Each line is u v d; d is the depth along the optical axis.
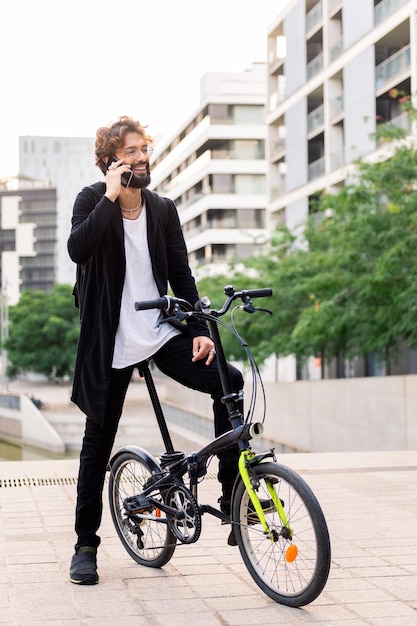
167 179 77.38
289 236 24.91
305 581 3.29
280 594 3.39
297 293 21.39
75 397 3.82
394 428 15.55
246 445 3.47
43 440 37.81
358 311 18.06
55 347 63.66
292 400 21.23
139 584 3.72
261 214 60.34
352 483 6.83
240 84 60.91
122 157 3.70
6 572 3.93
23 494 6.28
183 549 4.43
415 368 25.47
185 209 67.12
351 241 18.16
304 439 20.34
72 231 3.72
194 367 3.70
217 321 3.57
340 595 3.52
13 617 3.22
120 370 3.79
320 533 3.19
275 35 42.47
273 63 42.62
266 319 22.39
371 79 31.52
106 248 3.71
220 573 3.91
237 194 59.94
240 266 57.78
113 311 3.71
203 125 63.09
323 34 35.75
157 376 59.16
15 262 155.12
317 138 37.66
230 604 3.40
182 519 3.62
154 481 3.85
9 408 43.53
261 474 3.41
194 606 3.37
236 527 3.57
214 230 60.09
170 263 3.99
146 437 34.62
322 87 36.19
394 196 17.19
